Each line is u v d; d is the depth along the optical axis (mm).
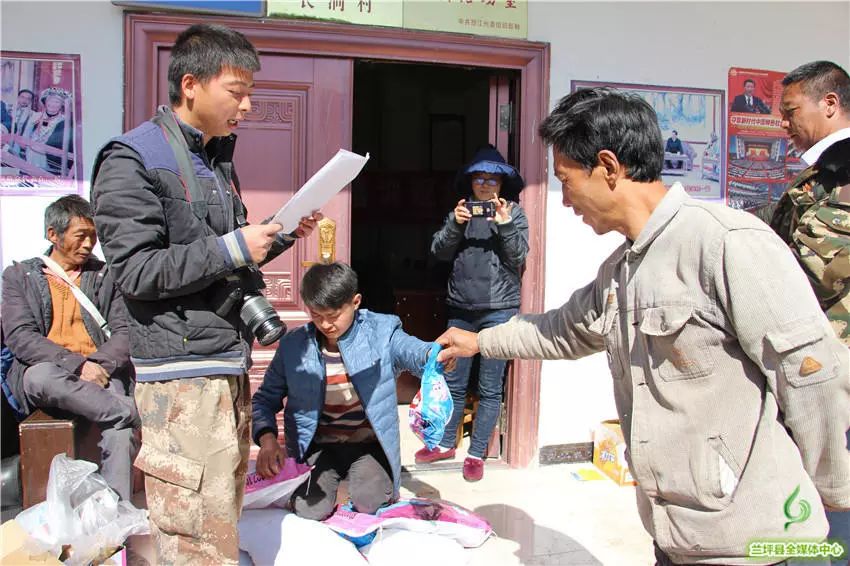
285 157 3217
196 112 1661
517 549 2678
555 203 3467
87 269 2881
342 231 3324
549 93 3395
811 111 2152
